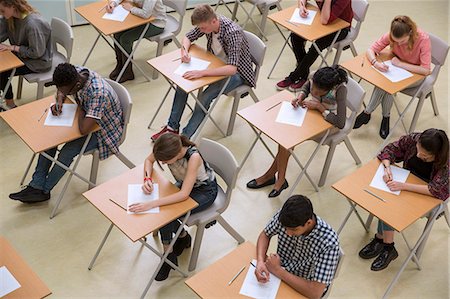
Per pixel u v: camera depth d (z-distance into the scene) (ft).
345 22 17.83
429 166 12.72
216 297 10.14
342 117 14.15
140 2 18.08
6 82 17.16
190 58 16.06
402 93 17.97
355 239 14.33
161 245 14.05
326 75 13.85
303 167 14.97
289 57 20.72
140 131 17.30
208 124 17.66
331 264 10.18
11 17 16.03
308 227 10.12
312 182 15.38
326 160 15.34
